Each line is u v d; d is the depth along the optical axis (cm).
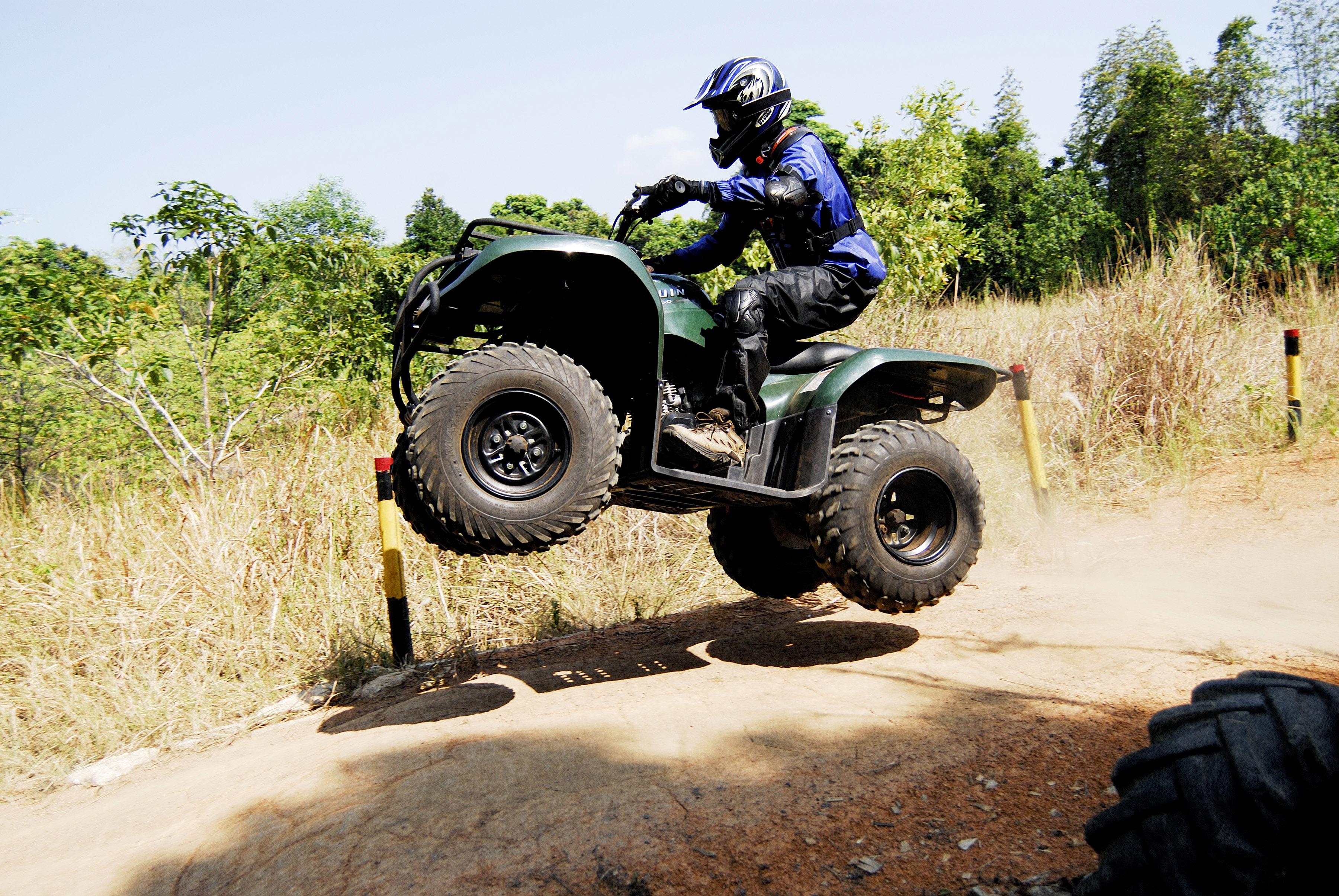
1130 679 314
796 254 384
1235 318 844
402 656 476
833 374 369
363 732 361
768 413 380
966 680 333
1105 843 163
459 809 260
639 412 340
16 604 501
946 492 370
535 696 380
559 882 220
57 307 729
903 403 417
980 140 3556
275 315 860
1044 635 373
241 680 468
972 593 467
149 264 785
